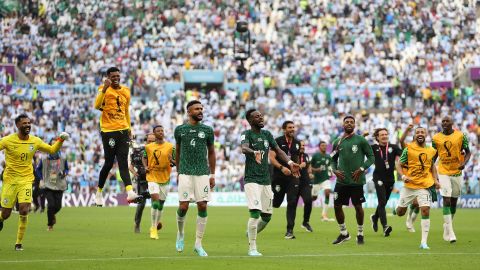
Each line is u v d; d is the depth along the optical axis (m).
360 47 92.06
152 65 87.50
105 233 35.94
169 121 79.12
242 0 96.94
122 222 43.84
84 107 80.19
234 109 82.25
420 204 29.42
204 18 94.56
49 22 92.94
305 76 87.06
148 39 91.25
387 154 36.19
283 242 31.67
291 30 94.06
